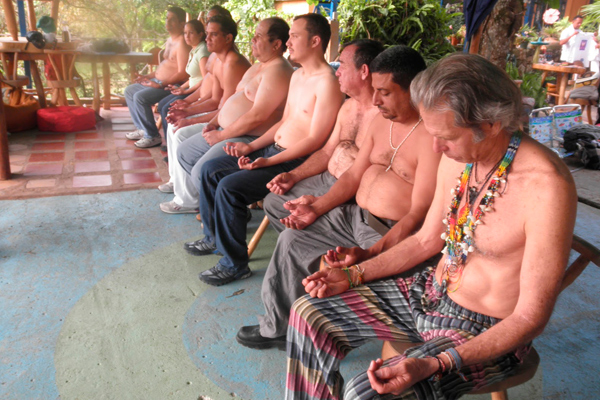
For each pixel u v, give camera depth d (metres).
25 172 4.14
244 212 2.54
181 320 2.27
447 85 1.08
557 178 1.12
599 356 2.06
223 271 2.58
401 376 1.12
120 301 2.39
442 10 4.09
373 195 1.96
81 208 3.48
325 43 2.54
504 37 2.67
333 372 1.49
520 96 1.13
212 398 1.81
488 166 1.24
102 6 7.95
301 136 2.66
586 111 6.91
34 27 6.11
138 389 1.84
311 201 2.14
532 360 1.34
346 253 1.69
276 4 6.34
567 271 1.58
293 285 1.95
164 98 4.81
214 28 3.43
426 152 1.82
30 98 5.64
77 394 1.80
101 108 6.96
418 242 1.57
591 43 7.77
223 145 2.98
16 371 1.90
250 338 2.07
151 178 4.15
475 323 1.30
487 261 1.26
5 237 3.00
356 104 2.32
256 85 3.15
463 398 1.81
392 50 1.80
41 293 2.43
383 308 1.50
